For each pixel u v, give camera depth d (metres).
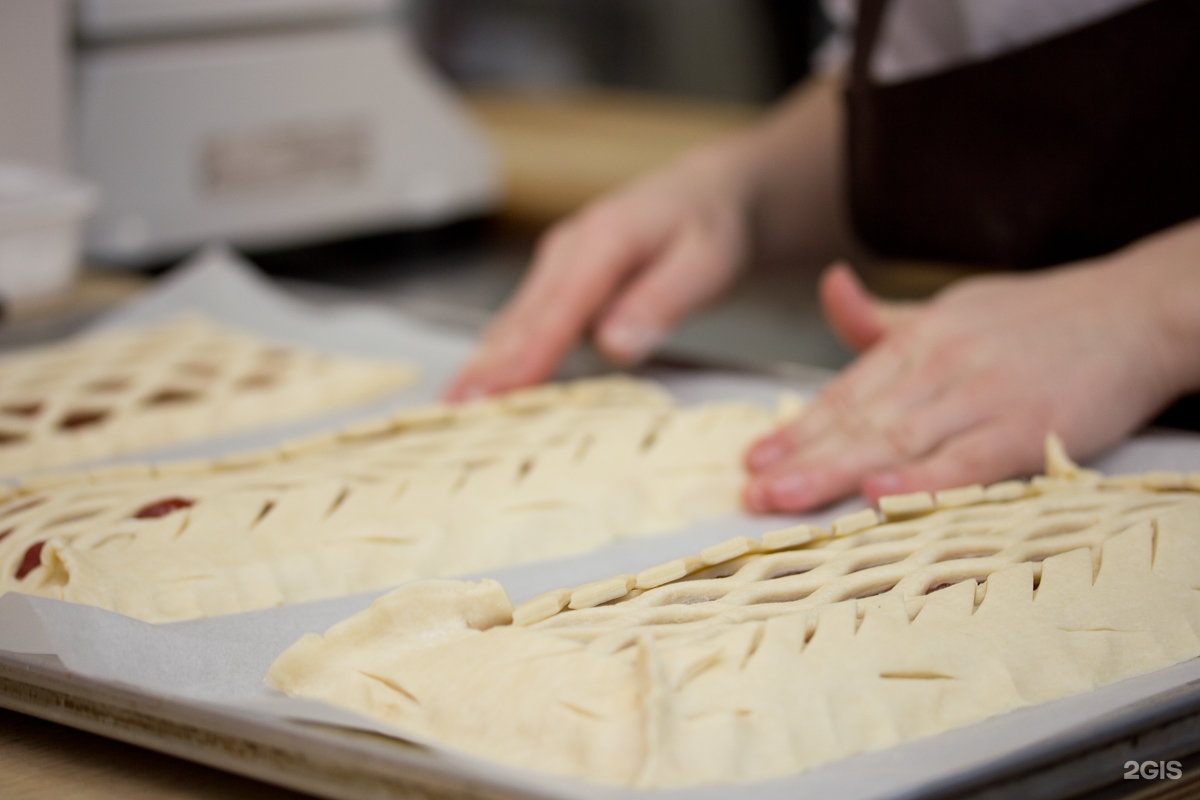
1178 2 1.63
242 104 2.63
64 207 2.09
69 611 0.99
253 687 0.97
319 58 2.71
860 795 0.77
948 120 1.83
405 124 2.88
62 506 1.24
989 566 1.04
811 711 0.85
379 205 2.88
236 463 1.39
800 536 1.10
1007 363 1.40
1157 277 1.46
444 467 1.36
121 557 1.16
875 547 1.09
